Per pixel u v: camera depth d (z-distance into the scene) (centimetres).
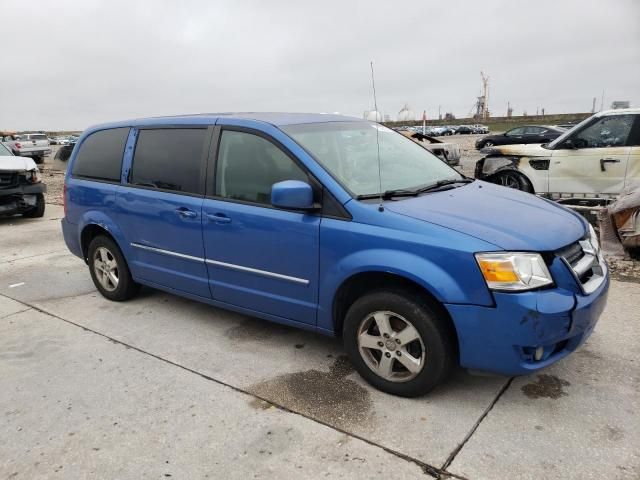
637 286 497
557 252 292
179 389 340
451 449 269
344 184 332
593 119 803
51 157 3219
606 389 318
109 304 505
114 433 296
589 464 254
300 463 263
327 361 369
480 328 281
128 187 457
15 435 298
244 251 371
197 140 409
